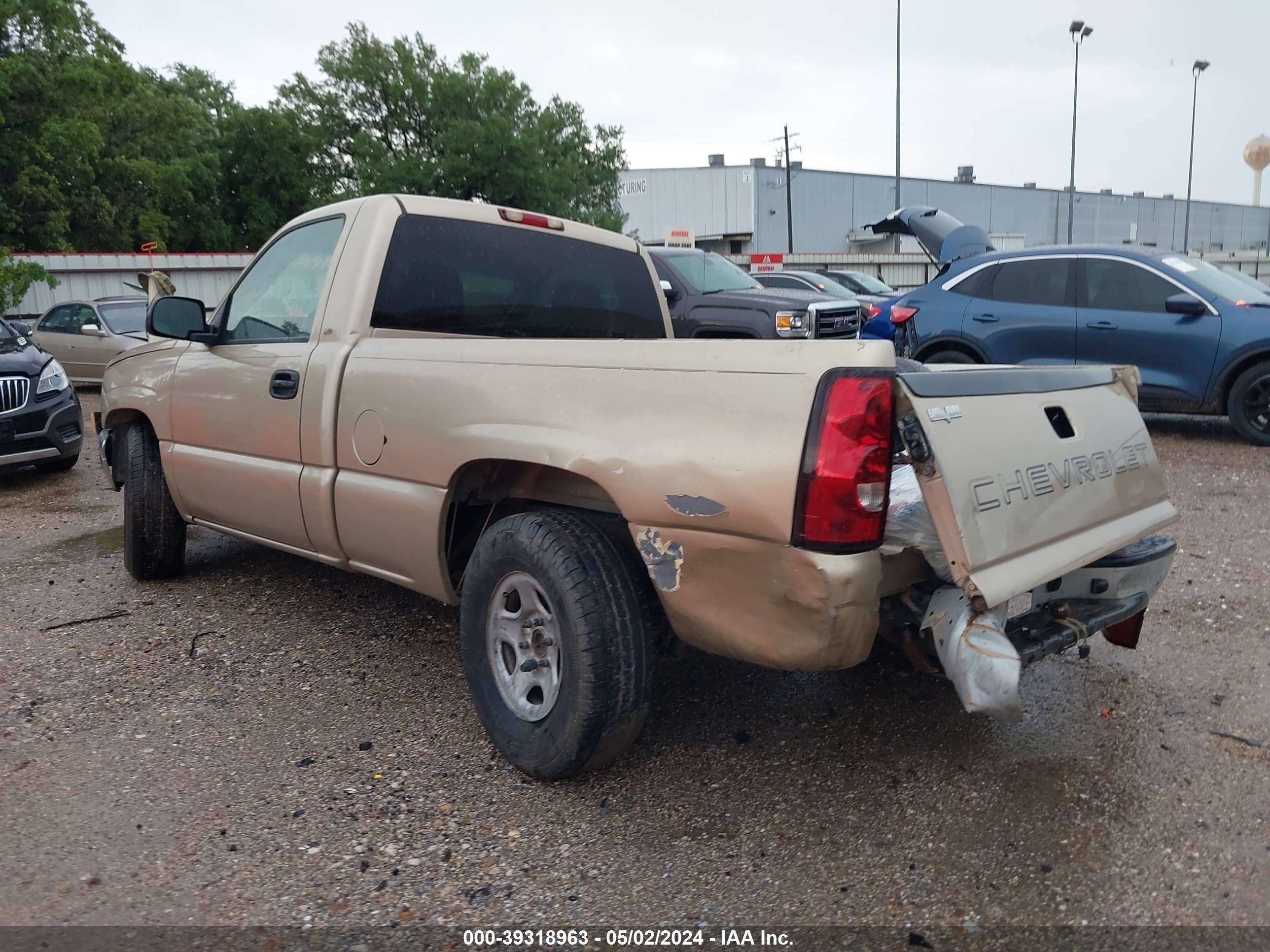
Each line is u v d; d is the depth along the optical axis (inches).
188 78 1968.5
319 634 168.1
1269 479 275.0
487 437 115.8
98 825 108.4
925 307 377.7
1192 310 322.7
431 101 1700.3
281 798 114.6
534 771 114.1
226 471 163.3
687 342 102.0
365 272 141.2
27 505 286.7
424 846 104.8
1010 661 90.4
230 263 918.4
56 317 576.4
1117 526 117.3
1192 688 140.6
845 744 126.2
